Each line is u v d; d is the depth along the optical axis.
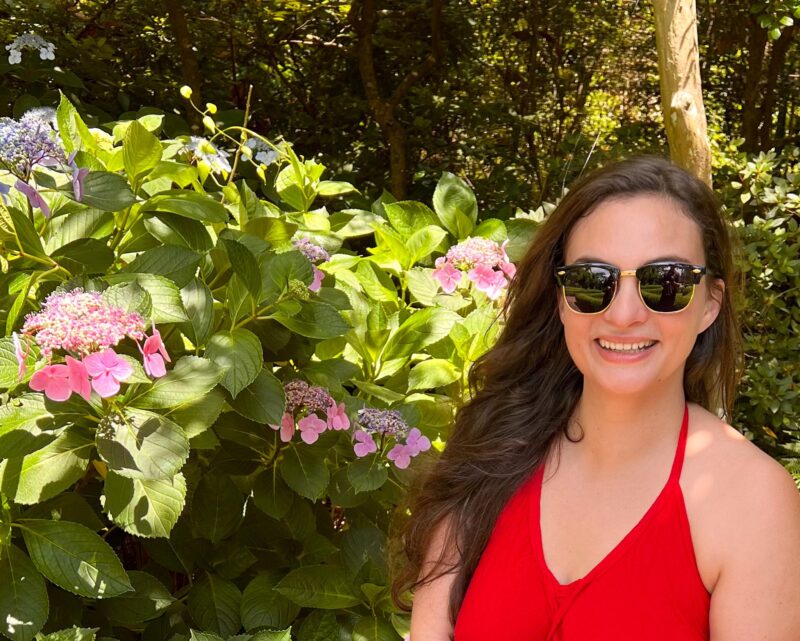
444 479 1.61
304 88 6.56
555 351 1.64
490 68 7.16
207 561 2.44
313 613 2.36
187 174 2.88
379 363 2.80
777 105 7.46
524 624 1.44
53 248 2.34
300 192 3.49
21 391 2.14
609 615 1.36
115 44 5.82
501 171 6.16
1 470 2.00
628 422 1.42
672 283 1.38
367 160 6.33
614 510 1.40
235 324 2.32
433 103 6.39
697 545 1.34
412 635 1.62
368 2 6.12
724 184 5.23
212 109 3.07
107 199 2.18
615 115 7.82
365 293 3.22
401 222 3.54
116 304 1.95
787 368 4.70
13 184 2.26
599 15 7.27
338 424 2.34
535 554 1.45
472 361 2.86
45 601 1.98
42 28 5.02
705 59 7.28
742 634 1.30
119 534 2.68
